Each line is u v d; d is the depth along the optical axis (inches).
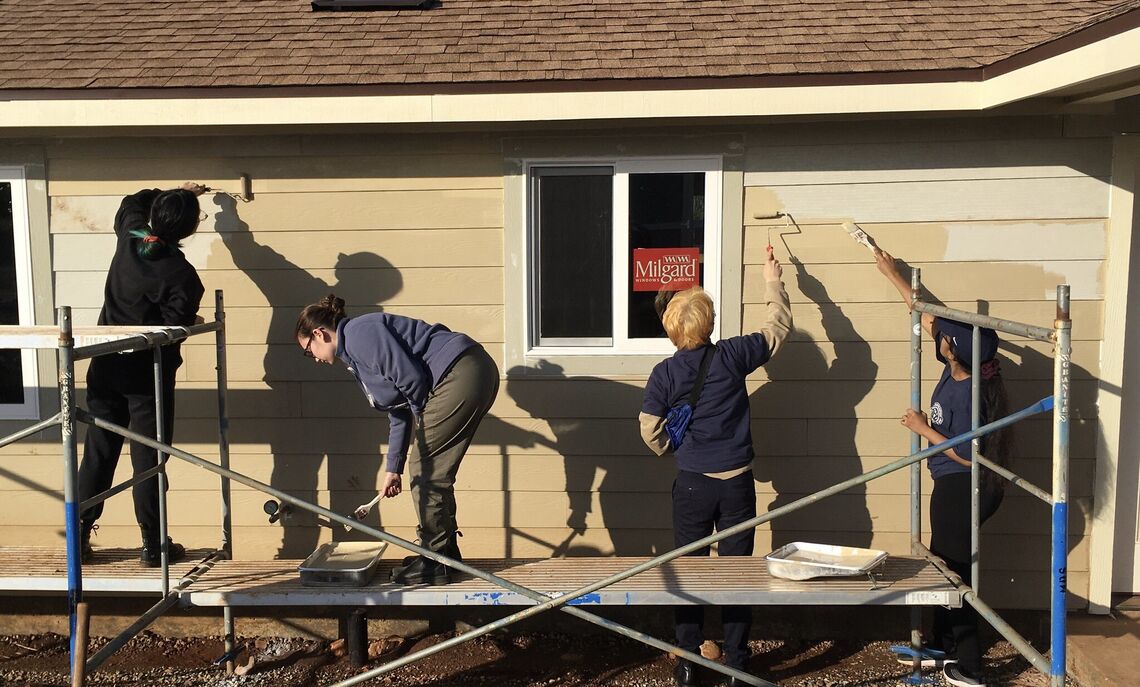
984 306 177.5
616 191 181.8
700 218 182.1
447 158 181.9
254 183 183.9
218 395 181.2
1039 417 178.9
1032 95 148.6
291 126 174.6
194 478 188.5
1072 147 174.1
